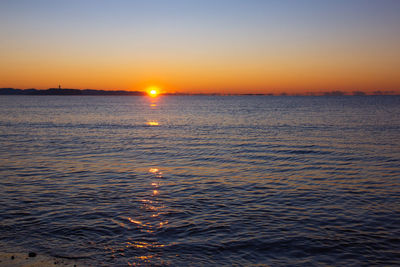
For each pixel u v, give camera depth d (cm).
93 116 7450
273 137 3428
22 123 5272
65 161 2116
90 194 1351
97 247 855
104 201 1255
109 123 5503
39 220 1045
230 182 1575
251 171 1831
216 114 8194
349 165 1984
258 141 3111
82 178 1644
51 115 7550
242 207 1195
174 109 11769
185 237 923
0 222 1025
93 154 2408
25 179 1614
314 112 8550
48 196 1320
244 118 6544
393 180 1600
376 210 1156
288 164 2033
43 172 1778
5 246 859
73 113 8550
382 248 858
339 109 10231
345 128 4319
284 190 1428
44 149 2631
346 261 793
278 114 7762
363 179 1627
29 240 896
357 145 2798
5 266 746
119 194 1355
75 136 3584
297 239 913
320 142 3008
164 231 964
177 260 790
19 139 3269
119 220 1051
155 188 1457
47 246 859
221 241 898
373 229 982
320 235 940
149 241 895
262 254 827
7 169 1852
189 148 2709
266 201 1267
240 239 912
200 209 1168
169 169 1881
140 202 1246
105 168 1898
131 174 1742
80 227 989
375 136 3441
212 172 1803
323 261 794
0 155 2328
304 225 1017
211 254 824
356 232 961
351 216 1095
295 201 1270
